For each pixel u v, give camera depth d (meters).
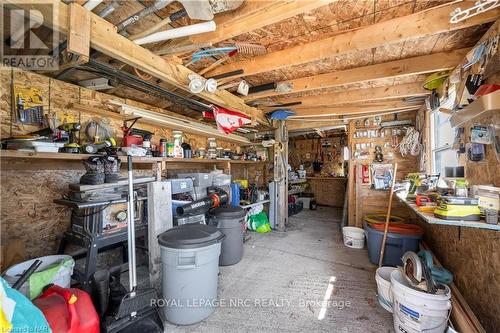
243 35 1.93
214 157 3.77
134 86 2.46
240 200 4.25
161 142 2.96
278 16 1.48
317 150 7.88
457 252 2.09
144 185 2.52
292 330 1.76
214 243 1.89
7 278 1.52
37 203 2.10
